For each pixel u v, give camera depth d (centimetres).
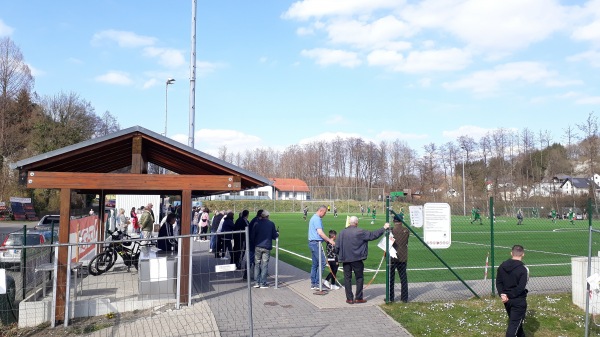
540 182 9100
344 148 12288
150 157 1223
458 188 9419
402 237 1009
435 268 1556
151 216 1770
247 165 13500
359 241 983
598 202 6222
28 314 858
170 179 980
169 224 1358
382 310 930
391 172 11388
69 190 905
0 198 5009
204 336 765
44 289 903
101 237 1477
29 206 4756
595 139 7100
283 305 970
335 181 12325
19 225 4109
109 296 970
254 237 1170
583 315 929
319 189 8444
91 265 1256
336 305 970
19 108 6203
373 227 3991
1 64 6016
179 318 868
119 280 1166
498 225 4391
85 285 1102
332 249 1148
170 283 971
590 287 757
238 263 1277
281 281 1253
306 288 1148
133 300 948
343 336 777
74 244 689
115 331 798
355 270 988
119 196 3198
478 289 1152
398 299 1038
